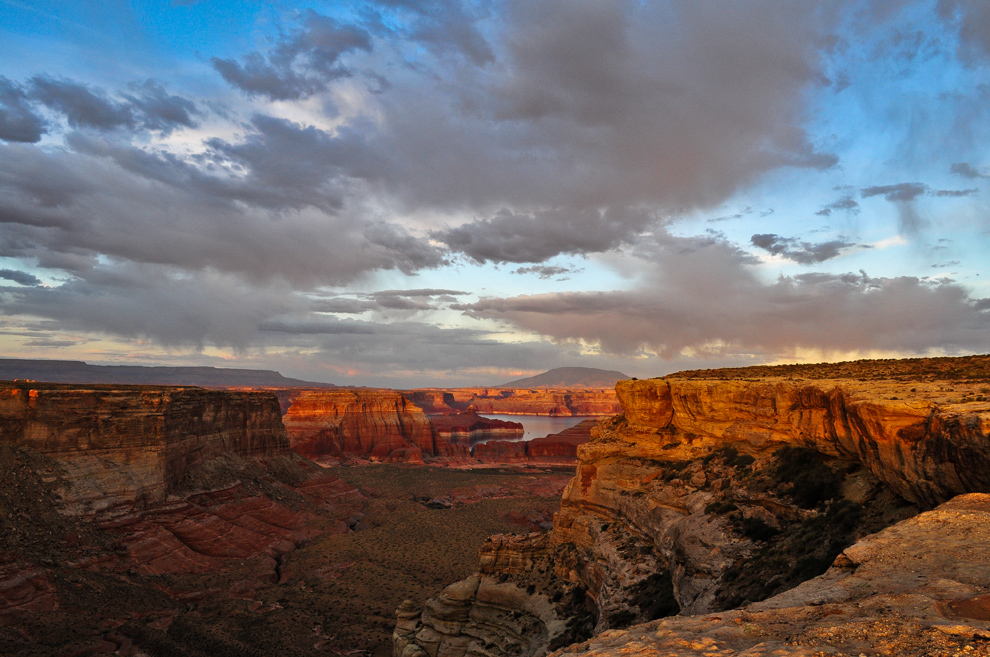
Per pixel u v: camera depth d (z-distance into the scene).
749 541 31.80
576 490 52.97
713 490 38.47
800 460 34.56
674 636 12.29
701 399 45.06
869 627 10.81
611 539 45.41
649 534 42.03
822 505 30.19
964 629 10.00
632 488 47.69
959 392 25.92
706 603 28.62
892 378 37.03
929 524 16.72
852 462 31.25
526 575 50.84
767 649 10.44
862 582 13.77
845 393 30.39
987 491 19.02
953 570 13.37
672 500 41.47
